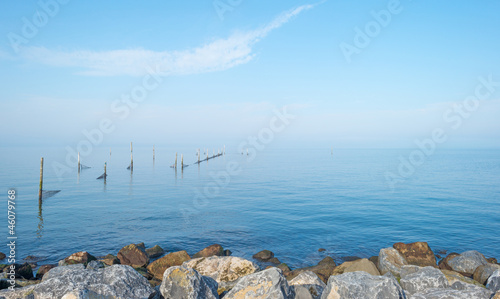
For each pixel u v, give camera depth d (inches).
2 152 6550.2
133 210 1212.5
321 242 806.5
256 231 907.4
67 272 307.6
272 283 296.0
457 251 748.0
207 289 317.4
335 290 292.0
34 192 1625.2
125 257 595.8
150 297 308.0
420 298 327.0
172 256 549.6
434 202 1387.8
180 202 1393.9
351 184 2027.6
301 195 1588.3
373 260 616.1
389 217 1095.0
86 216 1102.4
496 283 386.3
